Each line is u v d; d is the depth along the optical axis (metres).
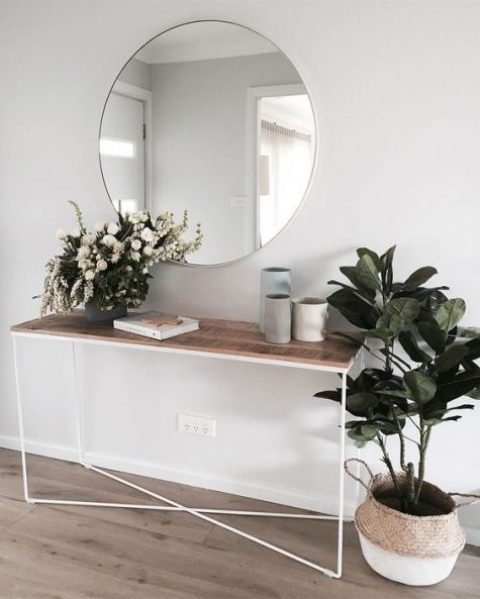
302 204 2.11
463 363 1.83
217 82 2.16
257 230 2.18
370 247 2.06
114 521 2.24
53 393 2.70
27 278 2.63
